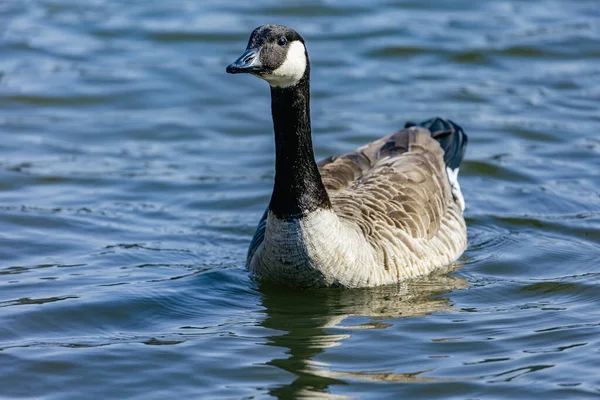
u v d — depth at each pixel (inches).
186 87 888.9
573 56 924.6
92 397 418.0
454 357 448.8
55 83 883.4
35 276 554.3
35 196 682.8
